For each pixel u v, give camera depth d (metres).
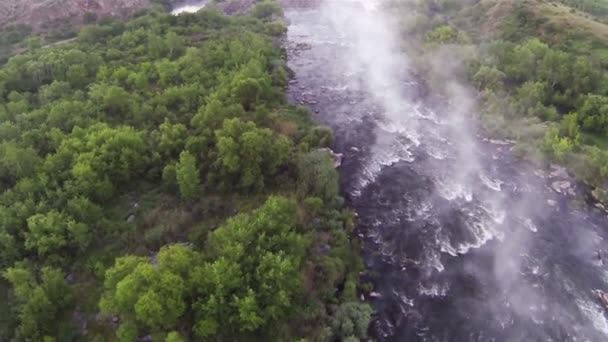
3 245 80.75
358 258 89.25
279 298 69.94
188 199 96.25
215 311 68.19
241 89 125.56
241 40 163.62
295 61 165.75
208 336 69.69
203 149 103.69
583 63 132.12
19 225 84.25
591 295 83.75
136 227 90.75
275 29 188.12
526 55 138.38
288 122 122.88
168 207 95.38
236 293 70.88
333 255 86.81
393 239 95.06
